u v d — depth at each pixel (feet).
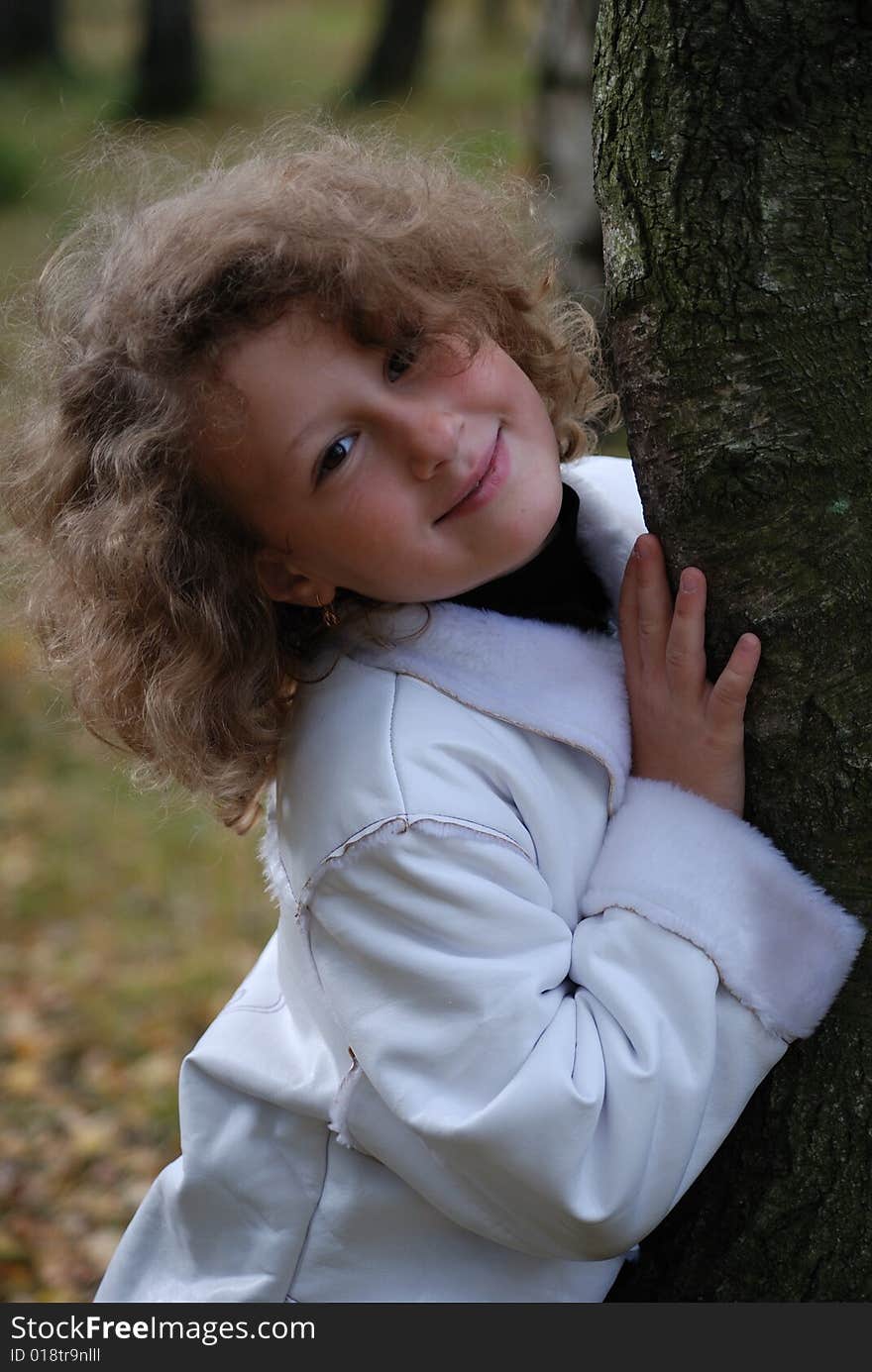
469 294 5.05
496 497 4.70
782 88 4.33
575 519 5.29
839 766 4.60
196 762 5.26
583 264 14.29
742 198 4.40
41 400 5.55
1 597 6.20
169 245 4.87
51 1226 10.74
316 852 4.92
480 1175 4.62
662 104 4.47
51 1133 11.73
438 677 5.01
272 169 5.21
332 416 4.59
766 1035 4.68
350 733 4.99
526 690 4.97
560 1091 4.48
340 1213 5.31
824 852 4.69
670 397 4.59
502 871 4.75
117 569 5.07
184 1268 5.74
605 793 5.04
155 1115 11.84
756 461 4.47
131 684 5.35
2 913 14.85
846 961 4.68
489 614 5.07
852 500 4.42
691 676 4.76
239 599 5.13
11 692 19.22
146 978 13.69
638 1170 4.52
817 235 4.35
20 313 5.98
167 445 4.91
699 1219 5.22
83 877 15.40
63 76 50.96
